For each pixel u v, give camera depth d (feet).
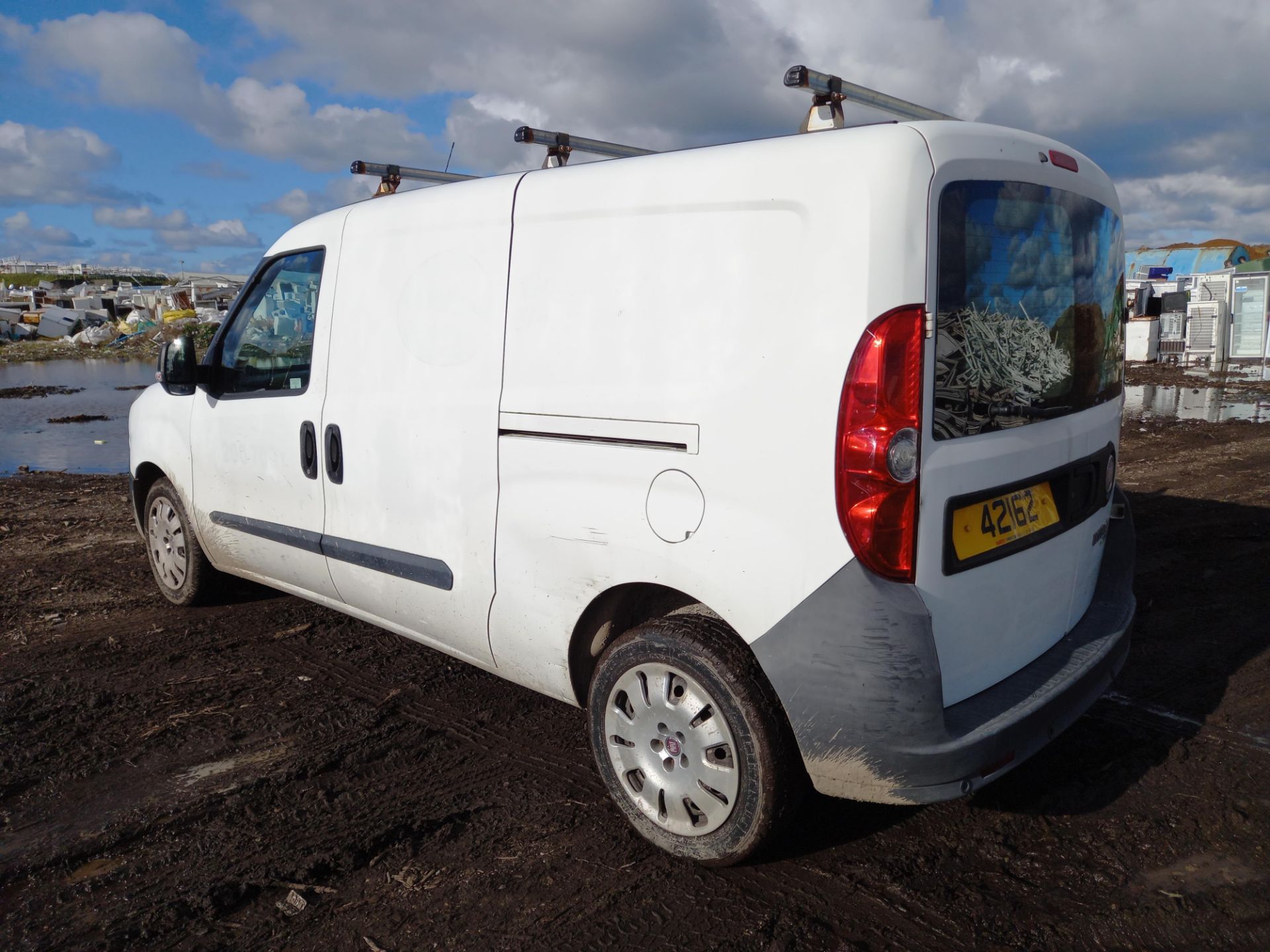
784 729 7.88
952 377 7.54
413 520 10.92
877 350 7.07
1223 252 91.61
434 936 7.75
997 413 8.09
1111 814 9.43
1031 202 8.40
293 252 13.00
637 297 8.54
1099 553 10.57
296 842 9.11
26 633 15.16
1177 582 16.92
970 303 7.68
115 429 45.21
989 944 7.55
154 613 16.16
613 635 9.62
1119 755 10.64
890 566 7.28
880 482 7.16
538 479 9.39
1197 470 27.96
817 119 8.59
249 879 8.50
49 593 17.31
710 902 8.10
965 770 7.47
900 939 7.60
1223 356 65.92
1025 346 8.41
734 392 7.79
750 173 7.83
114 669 13.58
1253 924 7.75
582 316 8.98
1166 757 10.57
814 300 7.36
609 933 7.72
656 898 8.18
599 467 8.79
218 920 8.00
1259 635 14.26
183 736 11.44
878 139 7.26
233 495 14.11
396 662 13.83
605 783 9.18
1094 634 9.65
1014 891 8.25
